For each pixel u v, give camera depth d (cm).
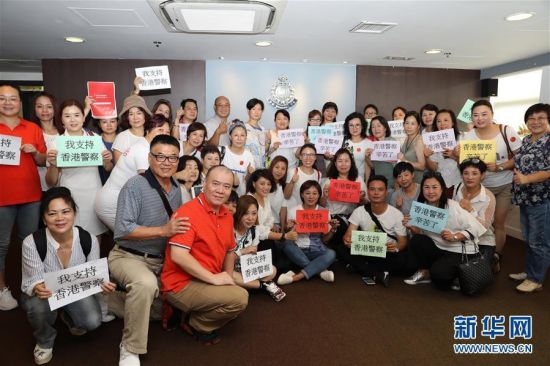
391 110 611
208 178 199
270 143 415
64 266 195
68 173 253
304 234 316
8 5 321
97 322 204
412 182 327
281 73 589
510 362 197
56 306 179
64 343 212
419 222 286
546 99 500
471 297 276
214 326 212
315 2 306
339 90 600
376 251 294
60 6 323
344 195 334
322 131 396
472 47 466
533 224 278
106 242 338
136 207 198
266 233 288
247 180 326
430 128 390
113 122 301
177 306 210
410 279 304
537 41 433
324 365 193
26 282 183
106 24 378
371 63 584
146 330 188
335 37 421
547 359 200
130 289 188
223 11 318
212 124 416
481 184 316
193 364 193
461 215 279
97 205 245
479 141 300
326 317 245
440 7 319
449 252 287
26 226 253
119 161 243
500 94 608
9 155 231
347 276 319
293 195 353
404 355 203
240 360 197
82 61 558
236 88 584
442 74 614
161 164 199
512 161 296
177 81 573
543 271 281
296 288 292
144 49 495
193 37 427
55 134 282
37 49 495
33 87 710
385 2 306
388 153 360
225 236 212
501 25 371
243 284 261
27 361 196
